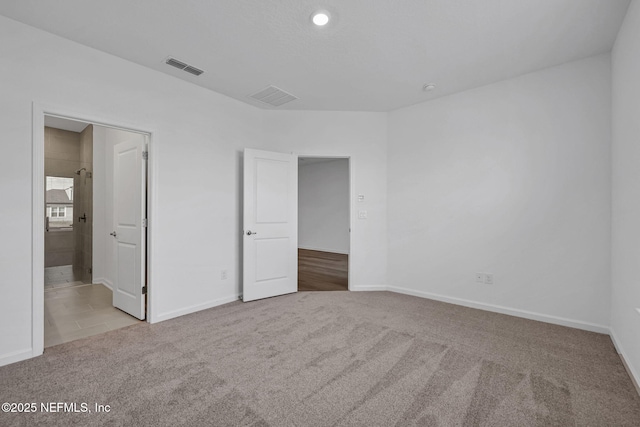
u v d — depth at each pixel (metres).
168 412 1.63
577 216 2.85
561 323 2.92
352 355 2.29
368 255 4.23
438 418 1.59
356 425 1.54
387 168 4.23
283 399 1.75
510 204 3.22
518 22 2.26
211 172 3.48
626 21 2.15
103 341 2.53
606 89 2.71
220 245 3.57
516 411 1.65
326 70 3.03
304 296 3.93
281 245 3.98
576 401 1.74
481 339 2.58
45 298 3.85
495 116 3.31
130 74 2.81
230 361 2.19
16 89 2.19
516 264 3.18
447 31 2.37
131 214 3.18
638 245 1.90
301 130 4.16
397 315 3.19
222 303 3.58
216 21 2.24
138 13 2.14
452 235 3.62
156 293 2.99
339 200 7.93
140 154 3.05
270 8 2.10
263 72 3.06
